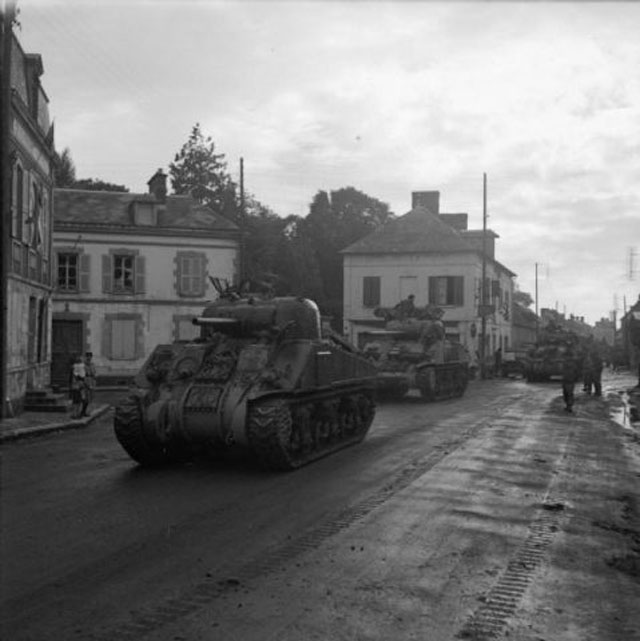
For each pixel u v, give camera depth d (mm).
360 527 7004
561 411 19469
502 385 33688
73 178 54000
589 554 6281
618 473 10297
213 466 10672
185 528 6969
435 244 42562
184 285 32906
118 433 10430
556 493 8781
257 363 10875
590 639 4477
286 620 4676
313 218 54281
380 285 43219
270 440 9859
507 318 54031
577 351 31109
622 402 22891
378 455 11648
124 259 32438
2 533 6789
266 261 44031
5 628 4562
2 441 13641
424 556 6090
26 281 19594
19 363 18922
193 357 11227
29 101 20703
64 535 6723
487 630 4574
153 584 5348
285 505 7980
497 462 10906
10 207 16953
